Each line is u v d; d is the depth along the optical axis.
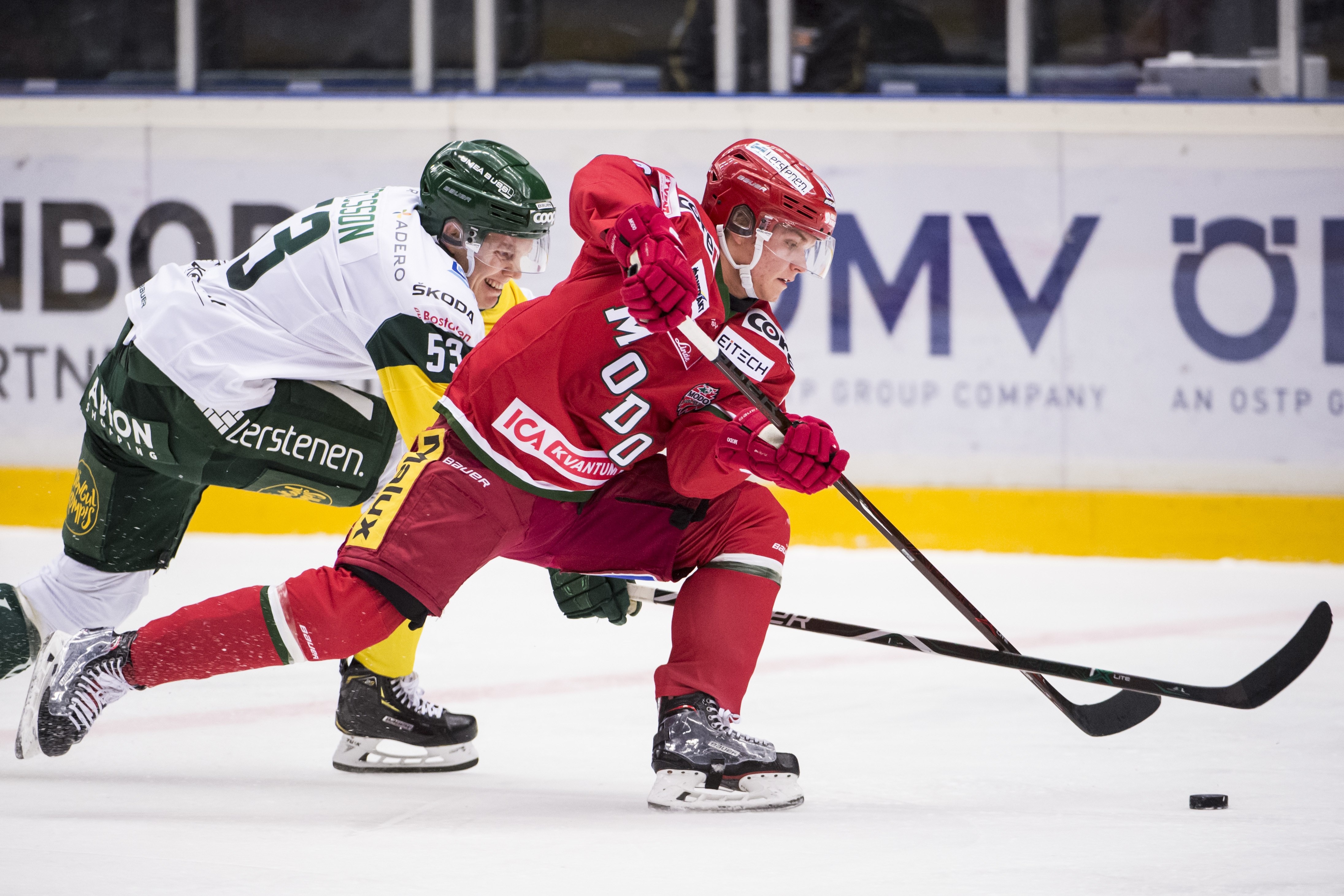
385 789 9.46
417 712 9.98
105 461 10.52
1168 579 19.94
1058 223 22.31
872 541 22.25
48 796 9.04
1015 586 19.22
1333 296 21.95
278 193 23.48
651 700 12.52
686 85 23.44
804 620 9.24
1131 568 20.98
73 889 6.77
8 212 23.45
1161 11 22.66
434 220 10.33
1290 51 22.55
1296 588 19.28
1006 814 8.64
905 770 9.99
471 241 10.28
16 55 23.94
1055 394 22.28
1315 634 9.84
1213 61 22.64
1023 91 22.86
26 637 10.70
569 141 23.28
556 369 8.52
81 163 23.39
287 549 21.03
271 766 10.16
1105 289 22.25
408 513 8.55
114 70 23.84
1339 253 21.97
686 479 8.65
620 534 9.08
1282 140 21.98
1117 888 6.94
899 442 22.45
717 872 7.21
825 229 8.66
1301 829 8.23
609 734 11.31
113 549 10.68
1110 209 22.23
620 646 14.97
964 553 22.22
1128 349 22.22
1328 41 22.50
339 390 10.33
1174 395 22.14
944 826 8.30
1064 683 13.29
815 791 9.35
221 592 17.30
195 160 23.42
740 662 8.95
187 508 10.90
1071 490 22.30
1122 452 22.22
